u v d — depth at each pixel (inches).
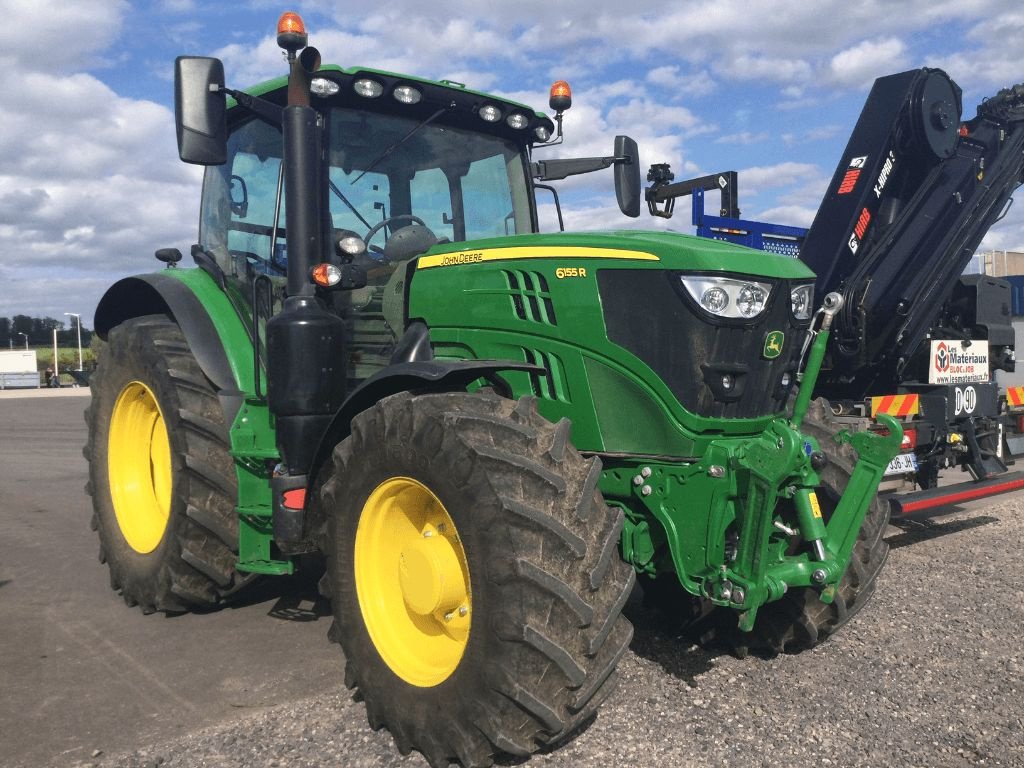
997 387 252.1
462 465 99.5
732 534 112.5
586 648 94.8
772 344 117.3
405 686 105.7
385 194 152.3
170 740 108.5
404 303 140.6
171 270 179.8
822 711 115.6
